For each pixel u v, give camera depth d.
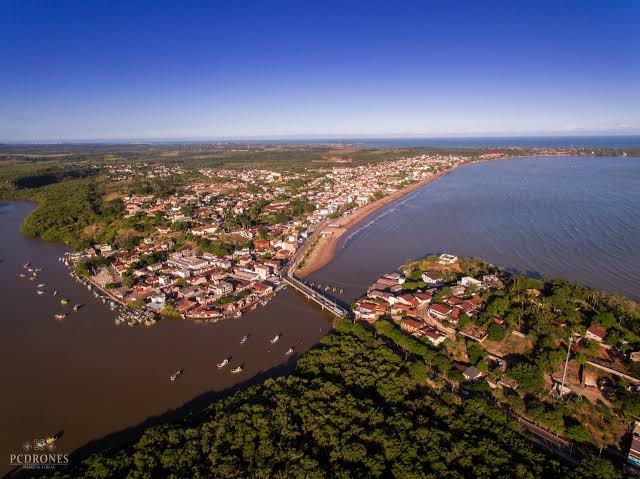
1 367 126.06
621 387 106.25
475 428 94.50
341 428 92.50
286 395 102.38
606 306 147.62
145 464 84.25
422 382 112.44
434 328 140.00
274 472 82.38
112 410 108.00
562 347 125.00
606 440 95.44
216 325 150.50
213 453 86.38
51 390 115.69
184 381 119.31
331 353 122.81
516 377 110.56
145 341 140.00
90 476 82.44
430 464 83.31
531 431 98.00
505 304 143.75
